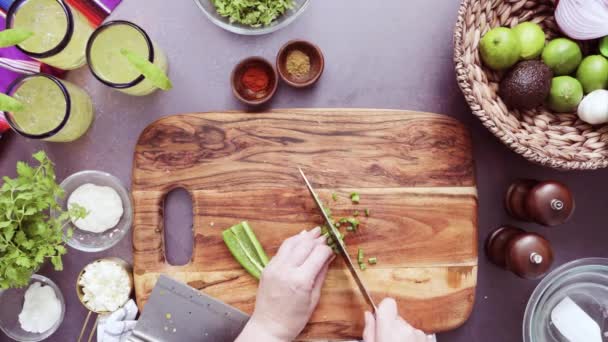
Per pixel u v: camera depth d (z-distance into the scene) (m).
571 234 1.19
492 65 1.03
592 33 1.01
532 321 1.12
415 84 1.19
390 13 1.18
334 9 1.18
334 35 1.18
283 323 1.04
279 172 1.12
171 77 1.19
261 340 1.03
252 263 1.10
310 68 1.14
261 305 1.04
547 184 1.04
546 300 1.14
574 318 1.11
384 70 1.19
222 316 1.09
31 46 1.11
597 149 1.05
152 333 1.09
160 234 1.12
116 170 1.20
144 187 1.12
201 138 1.12
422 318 1.11
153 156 1.12
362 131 1.12
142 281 1.12
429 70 1.19
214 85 1.19
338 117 1.11
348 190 1.12
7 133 1.18
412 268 1.11
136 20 1.18
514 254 1.05
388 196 1.12
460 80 0.99
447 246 1.11
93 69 1.06
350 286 1.11
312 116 1.11
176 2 1.18
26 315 1.17
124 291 1.12
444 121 1.11
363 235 1.12
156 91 1.19
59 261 1.05
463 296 1.11
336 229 1.09
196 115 1.12
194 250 1.12
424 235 1.12
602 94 1.00
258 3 1.09
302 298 1.04
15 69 1.15
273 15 1.10
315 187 1.12
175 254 1.17
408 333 1.01
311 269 1.04
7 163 1.19
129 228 1.18
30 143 1.19
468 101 0.99
